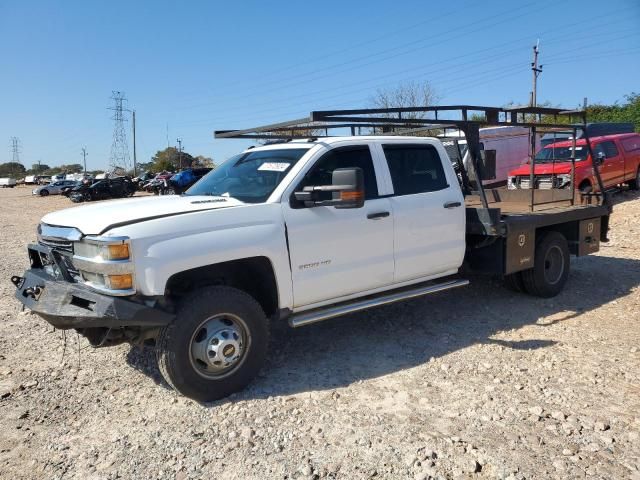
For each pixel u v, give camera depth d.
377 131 7.35
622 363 4.66
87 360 5.00
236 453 3.39
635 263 8.78
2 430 3.74
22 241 14.02
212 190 5.00
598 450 3.31
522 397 4.05
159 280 3.81
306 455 3.34
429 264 5.53
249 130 5.28
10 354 5.20
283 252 4.41
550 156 14.46
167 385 4.42
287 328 5.80
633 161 15.91
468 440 3.46
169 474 3.19
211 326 4.11
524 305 6.57
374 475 3.12
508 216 6.40
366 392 4.22
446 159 5.84
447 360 4.83
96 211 4.32
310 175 4.68
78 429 3.75
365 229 4.94
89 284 3.98
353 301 5.18
